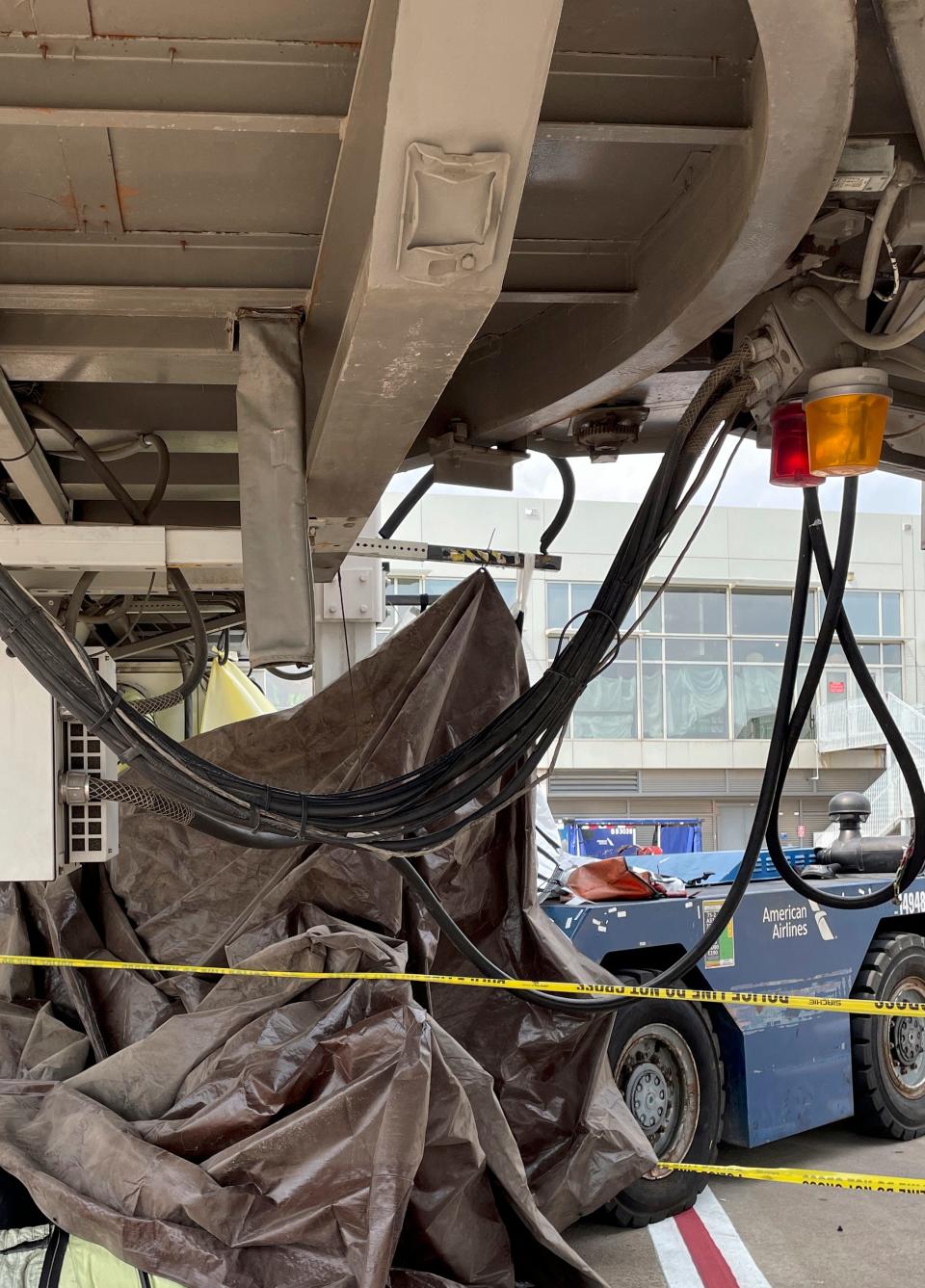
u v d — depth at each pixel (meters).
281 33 2.40
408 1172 3.08
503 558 5.14
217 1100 3.28
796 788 30.92
